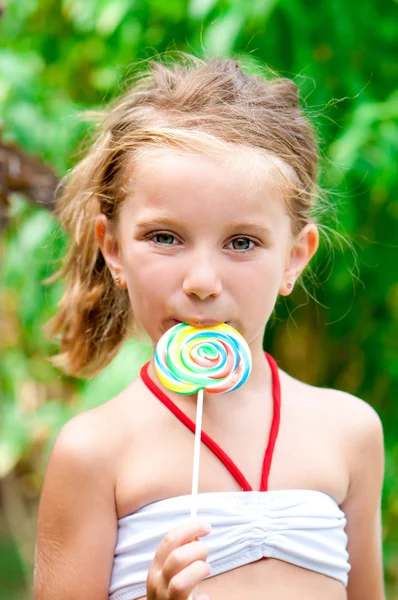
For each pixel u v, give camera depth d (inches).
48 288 174.6
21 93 169.6
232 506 85.7
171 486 86.1
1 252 172.9
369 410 98.7
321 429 93.8
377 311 176.7
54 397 199.0
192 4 159.2
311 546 88.0
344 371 181.2
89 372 111.7
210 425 89.4
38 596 89.2
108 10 171.9
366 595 100.6
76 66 193.2
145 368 93.8
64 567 87.2
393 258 169.6
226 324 86.7
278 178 87.7
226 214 84.0
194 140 85.0
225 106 91.3
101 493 87.0
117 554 87.6
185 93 93.7
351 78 162.2
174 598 74.9
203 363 85.1
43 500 89.4
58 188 122.0
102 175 95.1
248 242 86.1
